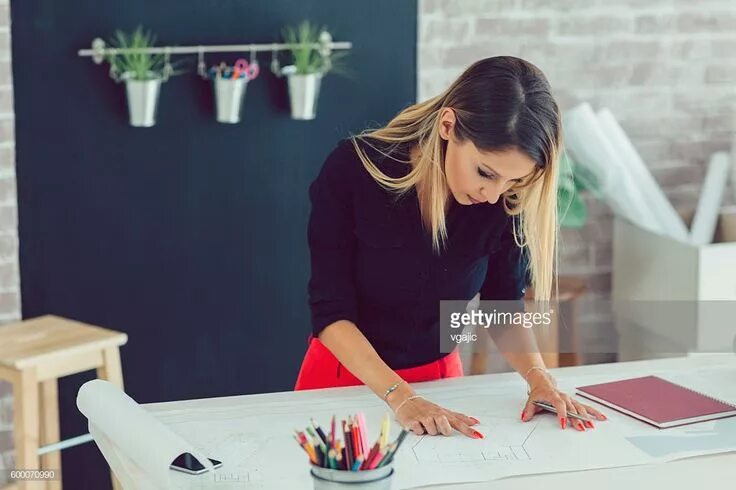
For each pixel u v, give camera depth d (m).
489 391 2.21
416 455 1.88
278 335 3.88
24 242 3.62
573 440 1.96
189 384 3.84
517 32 3.92
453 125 2.01
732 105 4.17
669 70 4.09
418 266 2.24
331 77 3.74
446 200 2.18
